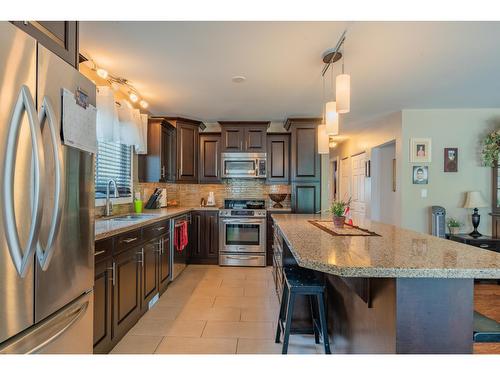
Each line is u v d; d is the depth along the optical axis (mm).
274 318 2641
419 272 1139
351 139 6543
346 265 1192
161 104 3902
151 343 2191
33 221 1044
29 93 1062
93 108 1556
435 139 4266
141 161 3902
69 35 1410
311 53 2438
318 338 2209
